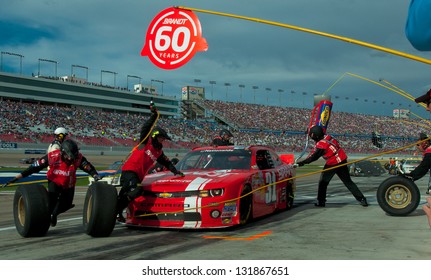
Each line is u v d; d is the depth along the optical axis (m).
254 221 6.14
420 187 12.75
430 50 1.35
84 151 53.28
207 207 5.18
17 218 5.19
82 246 4.49
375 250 4.05
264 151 7.09
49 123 61.31
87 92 95.62
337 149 7.60
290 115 92.06
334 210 7.27
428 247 4.14
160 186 5.46
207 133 75.31
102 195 4.89
